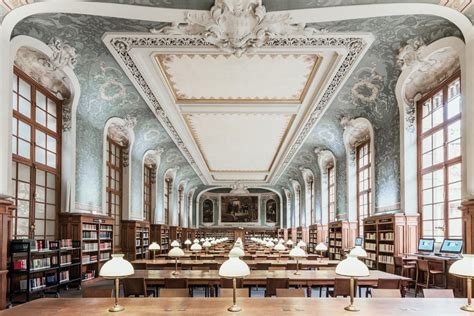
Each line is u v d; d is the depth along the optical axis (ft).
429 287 33.50
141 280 25.79
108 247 46.75
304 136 63.00
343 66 37.37
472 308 16.17
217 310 16.24
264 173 103.81
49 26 30.63
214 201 138.72
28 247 29.37
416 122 39.63
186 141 66.95
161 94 44.73
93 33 32.27
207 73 39.83
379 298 18.95
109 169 53.47
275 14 28.19
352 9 27.37
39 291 32.81
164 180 83.92
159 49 33.94
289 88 44.01
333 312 15.88
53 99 38.88
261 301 18.16
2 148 24.99
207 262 40.70
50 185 37.88
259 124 58.85
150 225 75.72
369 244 46.39
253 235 135.13
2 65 25.11
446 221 34.40
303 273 30.71
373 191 47.06
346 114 51.34
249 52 32.65
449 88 34.58
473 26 26.63
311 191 92.43
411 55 33.71
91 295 20.35
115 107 47.62
